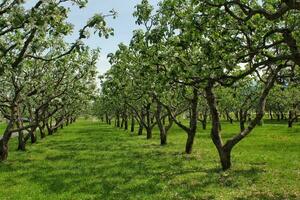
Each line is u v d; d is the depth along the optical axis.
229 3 17.08
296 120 120.81
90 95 48.47
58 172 30.89
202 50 20.94
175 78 22.94
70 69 43.00
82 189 24.22
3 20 15.25
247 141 55.78
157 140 60.88
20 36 17.72
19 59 18.53
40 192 23.59
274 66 27.19
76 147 51.69
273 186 23.89
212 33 20.64
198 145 50.81
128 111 92.56
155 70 27.38
